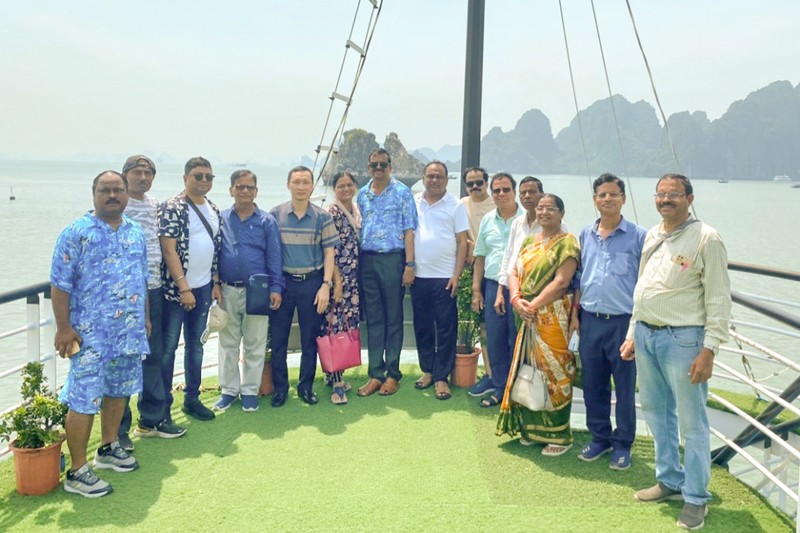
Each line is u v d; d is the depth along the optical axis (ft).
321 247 16.19
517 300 13.51
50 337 13.14
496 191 15.97
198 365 15.20
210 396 17.21
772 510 11.18
